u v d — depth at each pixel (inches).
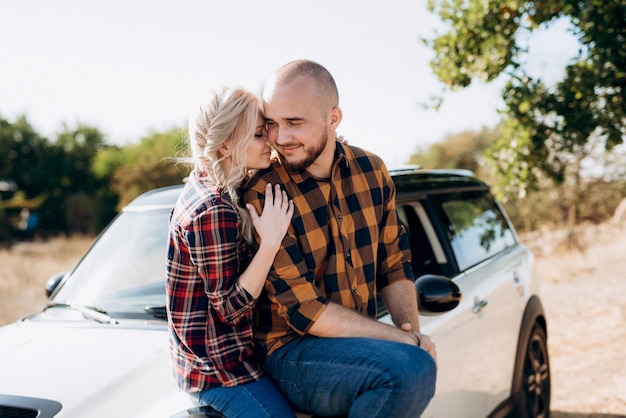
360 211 97.5
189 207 86.0
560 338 279.3
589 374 232.5
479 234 171.0
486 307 149.3
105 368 99.0
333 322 88.6
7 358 106.6
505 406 159.5
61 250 730.8
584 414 198.8
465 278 148.9
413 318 101.5
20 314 373.1
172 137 1093.8
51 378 97.3
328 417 89.0
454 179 175.5
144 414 87.9
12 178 1454.2
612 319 289.7
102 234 142.9
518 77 247.9
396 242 104.8
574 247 468.1
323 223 93.2
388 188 103.4
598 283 355.9
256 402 85.0
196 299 87.4
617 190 557.3
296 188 92.6
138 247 132.1
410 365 82.9
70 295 129.6
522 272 183.0
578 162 487.8
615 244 441.7
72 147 1481.3
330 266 93.6
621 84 227.0
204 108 86.8
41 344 111.1
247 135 86.1
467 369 136.3
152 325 114.1
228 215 84.7
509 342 163.8
